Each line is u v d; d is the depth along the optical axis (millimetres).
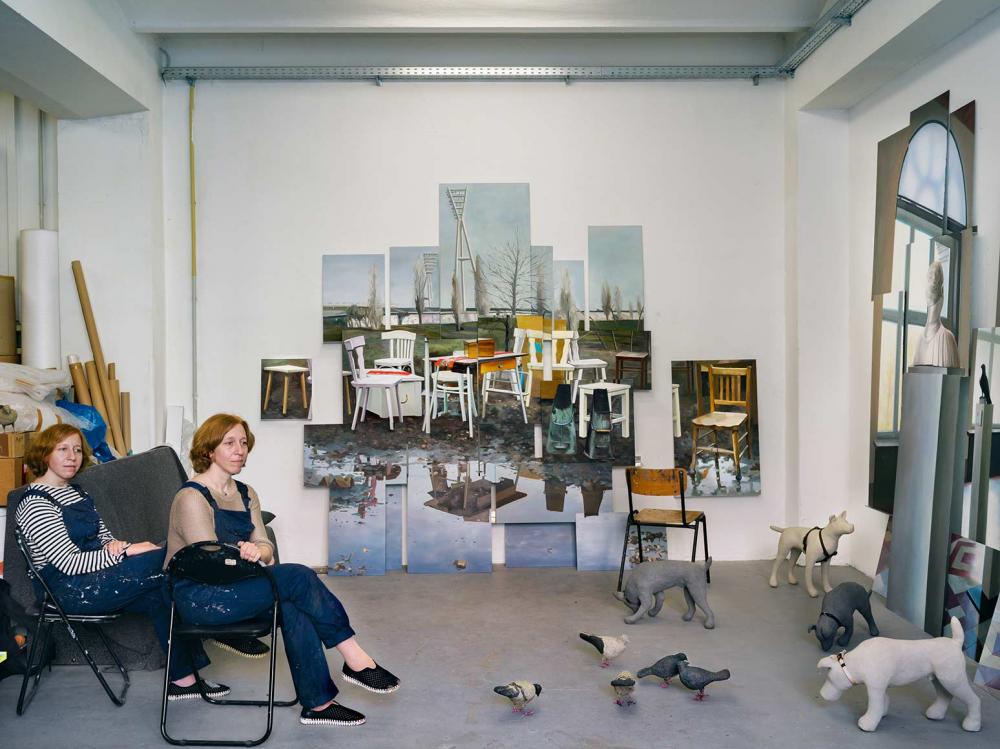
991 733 3535
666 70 6516
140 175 6289
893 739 3479
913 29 4836
